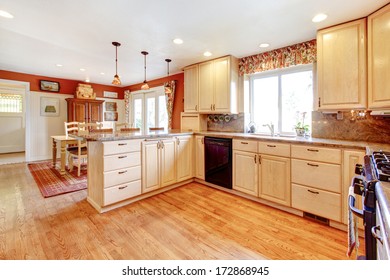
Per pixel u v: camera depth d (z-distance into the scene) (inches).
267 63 124.6
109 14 82.6
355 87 84.0
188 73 158.4
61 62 153.9
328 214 83.0
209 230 80.8
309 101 114.6
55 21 88.3
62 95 218.8
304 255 65.8
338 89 88.2
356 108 84.2
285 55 116.6
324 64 92.0
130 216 91.7
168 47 119.2
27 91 197.8
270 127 120.5
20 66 167.9
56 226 82.1
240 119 141.5
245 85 139.3
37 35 103.2
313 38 104.9
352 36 84.5
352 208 36.4
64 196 113.7
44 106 208.5
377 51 76.4
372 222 34.2
